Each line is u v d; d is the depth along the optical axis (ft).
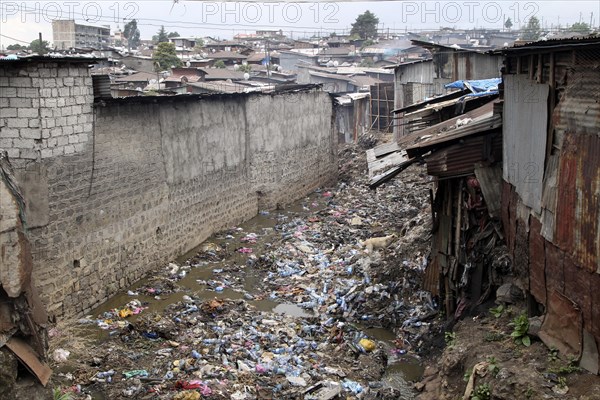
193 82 110.11
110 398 30.91
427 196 71.97
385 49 188.85
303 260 54.95
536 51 27.14
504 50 29.35
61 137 38.99
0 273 17.99
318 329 39.93
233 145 66.80
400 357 36.22
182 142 56.13
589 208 22.65
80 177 41.32
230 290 48.49
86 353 35.68
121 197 46.62
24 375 19.40
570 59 24.40
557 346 25.75
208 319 41.42
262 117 72.95
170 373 33.32
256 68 162.91
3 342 18.44
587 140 22.88
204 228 61.87
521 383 23.86
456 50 72.33
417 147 35.47
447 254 37.29
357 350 36.42
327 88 136.46
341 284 47.26
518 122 30.17
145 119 49.55
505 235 33.27
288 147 80.28
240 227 68.59
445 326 35.70
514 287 31.30
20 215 18.66
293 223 69.05
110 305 44.65
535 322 27.71
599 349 23.16
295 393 31.27
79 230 41.63
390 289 43.86
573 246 23.97
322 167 92.38
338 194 84.74
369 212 71.05
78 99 40.52
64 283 40.19
